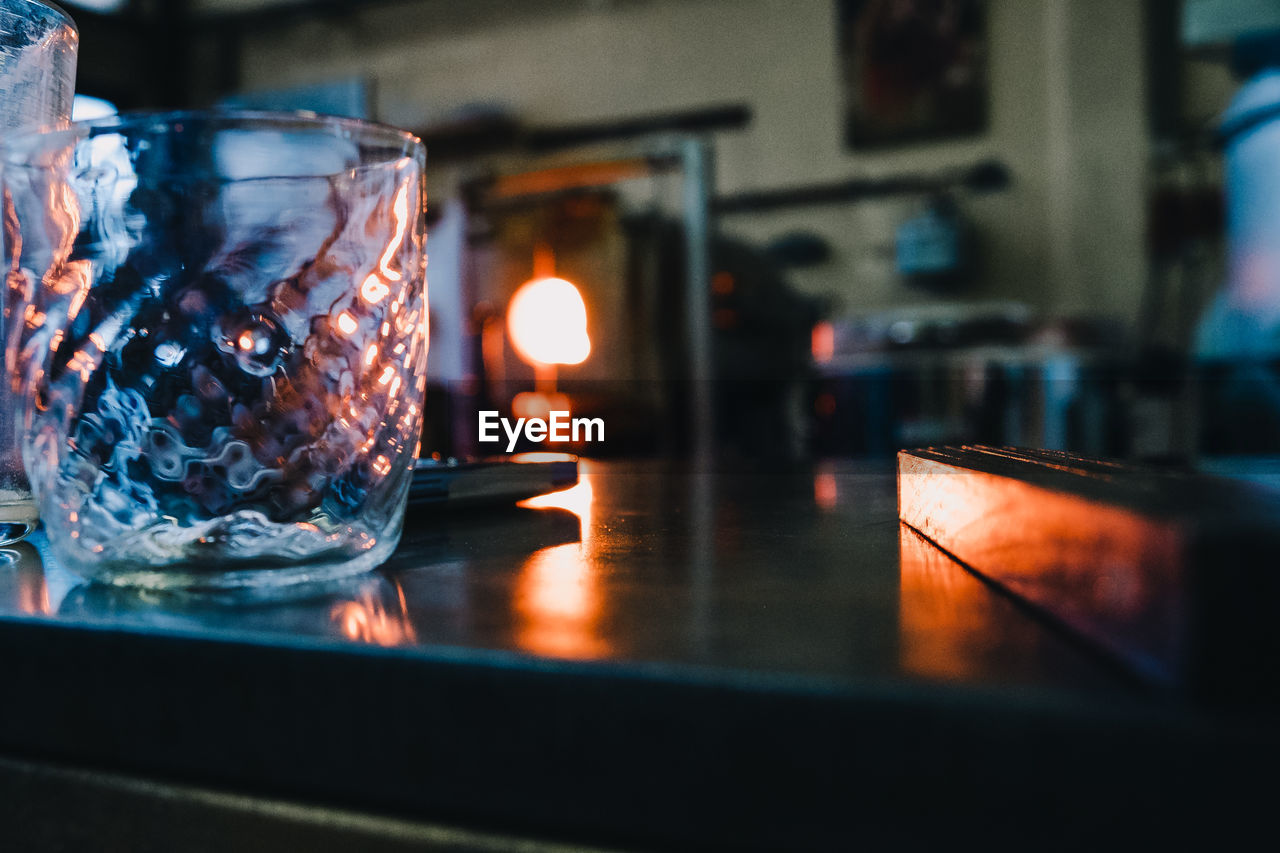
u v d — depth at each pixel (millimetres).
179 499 227
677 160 2639
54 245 229
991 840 157
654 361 2953
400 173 242
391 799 182
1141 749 153
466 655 179
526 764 176
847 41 3523
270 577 232
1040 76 3369
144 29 3584
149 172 227
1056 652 178
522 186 2832
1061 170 3352
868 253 3561
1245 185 2121
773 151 3635
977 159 3436
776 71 3617
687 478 554
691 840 168
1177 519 159
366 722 183
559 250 3123
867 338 2469
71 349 228
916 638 187
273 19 3965
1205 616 154
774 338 2898
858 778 162
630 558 269
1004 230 3430
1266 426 2184
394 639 188
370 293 240
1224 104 3115
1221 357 2244
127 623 199
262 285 232
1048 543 197
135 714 196
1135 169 3250
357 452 241
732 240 2904
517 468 367
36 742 203
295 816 186
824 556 269
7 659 205
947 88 3434
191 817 192
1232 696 153
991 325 2400
